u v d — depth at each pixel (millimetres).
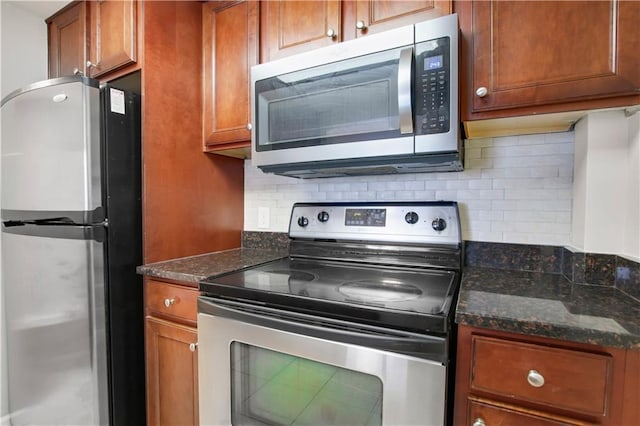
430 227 1270
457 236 1228
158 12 1373
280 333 892
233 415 1010
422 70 977
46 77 1782
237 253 1636
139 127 1320
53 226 1224
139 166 1321
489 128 1145
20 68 1699
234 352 1003
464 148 1297
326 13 1219
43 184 1229
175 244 1455
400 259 1307
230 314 988
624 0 826
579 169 1081
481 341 735
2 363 1644
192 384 1167
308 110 1177
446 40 947
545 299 847
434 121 970
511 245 1232
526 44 930
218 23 1506
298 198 1690
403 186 1433
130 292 1288
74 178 1167
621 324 663
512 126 1118
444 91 955
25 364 1384
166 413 1244
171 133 1431
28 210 1276
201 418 1064
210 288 1053
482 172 1278
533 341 697
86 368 1184
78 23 1591
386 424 765
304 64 1163
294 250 1525
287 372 918
